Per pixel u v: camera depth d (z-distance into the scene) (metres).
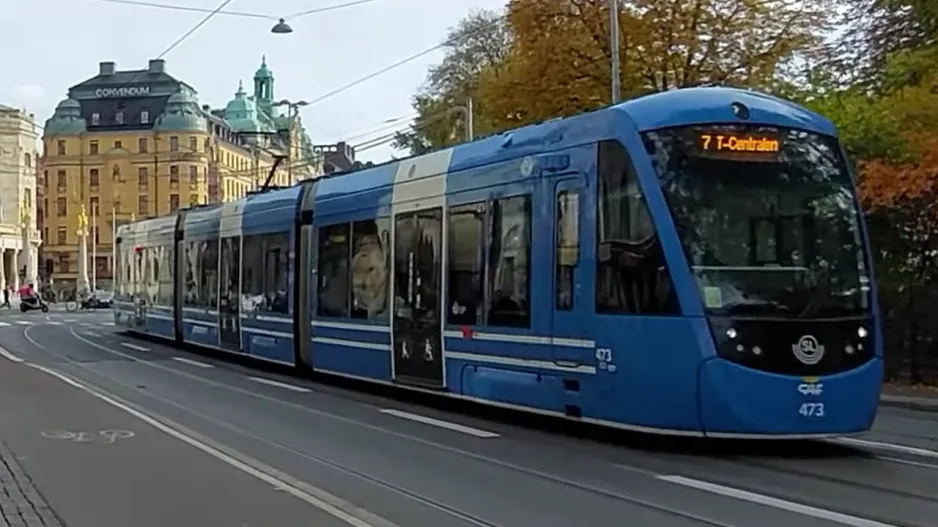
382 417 17.56
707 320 12.62
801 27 31.72
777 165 13.38
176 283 34.28
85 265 110.62
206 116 126.38
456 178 17.33
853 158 23.78
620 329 13.47
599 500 10.59
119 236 43.47
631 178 13.48
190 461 13.34
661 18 31.22
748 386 12.49
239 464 13.07
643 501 10.48
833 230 13.33
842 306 13.02
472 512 10.10
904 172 22.67
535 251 15.11
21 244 115.50
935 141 22.31
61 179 129.38
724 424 12.58
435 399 20.27
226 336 28.95
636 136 13.51
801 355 12.68
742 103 13.61
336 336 21.69
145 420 17.39
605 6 31.22
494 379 16.06
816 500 10.45
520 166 15.60
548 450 13.84
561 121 14.94
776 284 12.89
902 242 24.89
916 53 23.97
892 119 23.31
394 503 10.59
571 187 14.46
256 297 26.67
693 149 13.26
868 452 13.52
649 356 13.09
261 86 127.38
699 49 31.80
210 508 10.45
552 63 31.59
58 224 129.38
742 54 31.80
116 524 9.79
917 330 24.80
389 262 19.48
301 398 20.62
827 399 12.68
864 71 28.45
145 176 127.00
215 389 22.48
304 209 23.88
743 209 13.09
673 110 13.52
